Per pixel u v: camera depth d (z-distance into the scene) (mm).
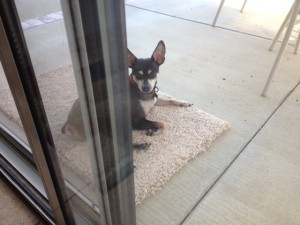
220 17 2730
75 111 627
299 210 1062
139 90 1258
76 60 535
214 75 1897
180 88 1771
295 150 1325
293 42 2244
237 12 2844
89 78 540
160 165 1219
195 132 1406
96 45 500
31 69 617
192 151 1299
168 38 2293
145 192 1104
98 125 604
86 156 696
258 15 2775
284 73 1906
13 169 1174
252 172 1221
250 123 1492
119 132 663
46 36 556
